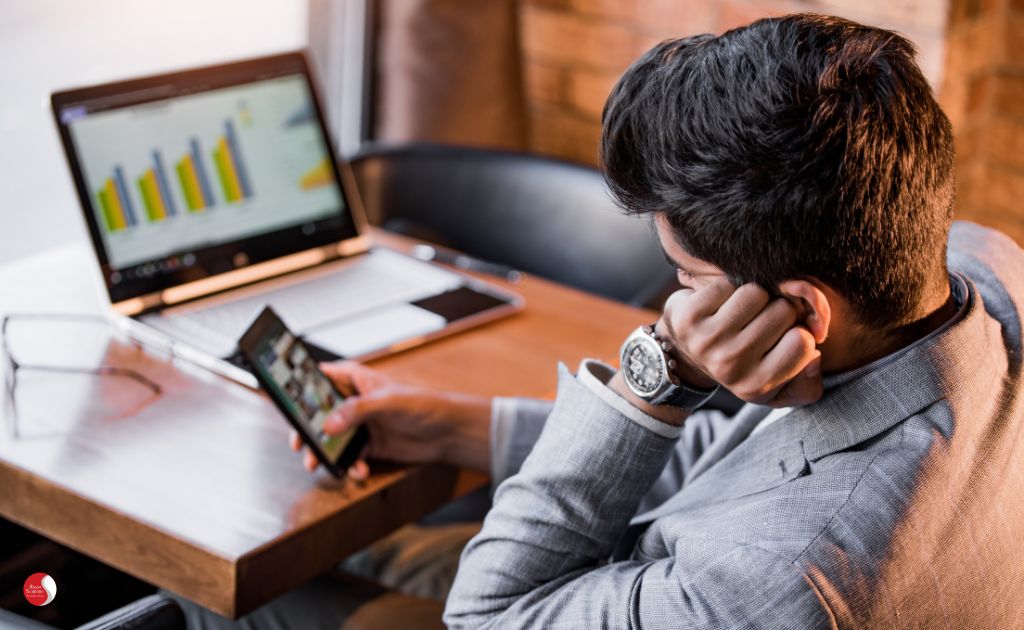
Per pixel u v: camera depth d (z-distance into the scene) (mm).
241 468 1220
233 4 2762
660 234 882
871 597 788
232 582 1069
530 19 2631
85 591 1510
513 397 1399
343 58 2943
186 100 1616
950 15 1996
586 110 2594
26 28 2428
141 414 1312
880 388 847
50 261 1735
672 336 939
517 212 2088
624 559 1052
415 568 1499
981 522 848
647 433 986
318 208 1737
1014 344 944
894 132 777
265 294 1618
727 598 820
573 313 1643
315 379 1267
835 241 790
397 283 1685
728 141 791
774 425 914
